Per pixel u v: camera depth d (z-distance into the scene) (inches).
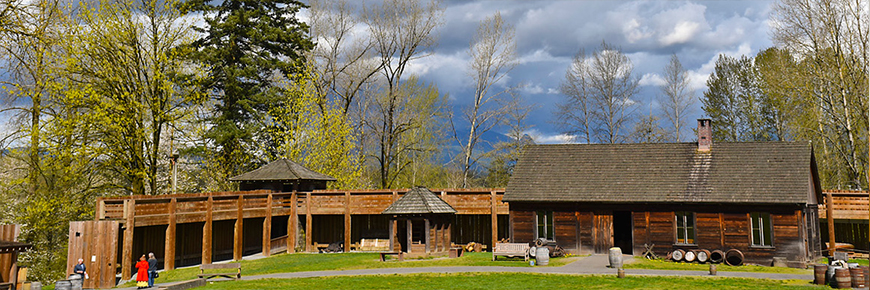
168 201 1119.0
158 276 1071.6
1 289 884.6
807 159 1148.5
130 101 1285.7
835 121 1544.0
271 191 1406.3
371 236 1483.8
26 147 1278.3
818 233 1199.6
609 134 2262.6
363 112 1971.0
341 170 1774.1
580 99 2276.1
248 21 1722.4
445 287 895.7
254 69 1705.2
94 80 1286.9
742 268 1067.9
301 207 1465.3
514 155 2080.5
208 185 1742.1
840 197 1246.9
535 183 1315.2
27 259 1339.8
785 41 1455.5
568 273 1005.8
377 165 2358.5
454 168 2421.3
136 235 1150.3
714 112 2241.6
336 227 1517.0
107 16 1294.3
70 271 982.4
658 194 1205.1
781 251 1098.7
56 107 1315.2
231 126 1673.2
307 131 1769.2
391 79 1886.1
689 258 1142.3
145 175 1307.8
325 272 1075.9
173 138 1505.9
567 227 1270.9
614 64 2230.6
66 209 1338.6
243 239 1405.0
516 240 1300.4
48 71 1245.7
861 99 1391.5
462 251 1293.1
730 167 1202.6
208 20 1728.6
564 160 1354.6
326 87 1886.1
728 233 1144.2
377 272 1055.6
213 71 1701.5
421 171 2396.7
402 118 1942.7
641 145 1330.0
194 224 1290.6
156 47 1339.8
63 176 1310.3
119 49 1286.9
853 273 836.0
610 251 1066.7
